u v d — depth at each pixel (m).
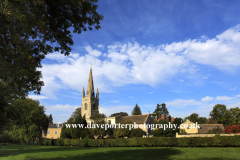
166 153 24.48
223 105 86.06
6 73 11.56
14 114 19.06
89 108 101.25
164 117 105.25
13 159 23.59
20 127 52.28
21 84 13.05
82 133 54.00
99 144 43.38
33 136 54.66
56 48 13.99
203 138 32.44
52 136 84.75
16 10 9.12
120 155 24.39
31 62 12.71
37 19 10.84
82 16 12.93
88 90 104.81
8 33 11.00
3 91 14.09
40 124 55.72
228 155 20.48
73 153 29.50
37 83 13.85
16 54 11.70
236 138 30.09
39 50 13.29
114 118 68.81
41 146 49.72
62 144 51.25
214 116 88.12
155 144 36.91
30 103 53.53
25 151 34.62
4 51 11.38
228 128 54.03
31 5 10.39
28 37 11.39
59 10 12.55
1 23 10.09
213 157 19.25
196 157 19.66
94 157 23.33
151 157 21.17
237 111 81.12
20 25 10.80
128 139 40.41
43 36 13.18
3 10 9.40
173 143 34.97
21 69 11.84
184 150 27.34
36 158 24.02
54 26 13.07
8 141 64.69
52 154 28.64
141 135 51.56
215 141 31.31
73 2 11.80
